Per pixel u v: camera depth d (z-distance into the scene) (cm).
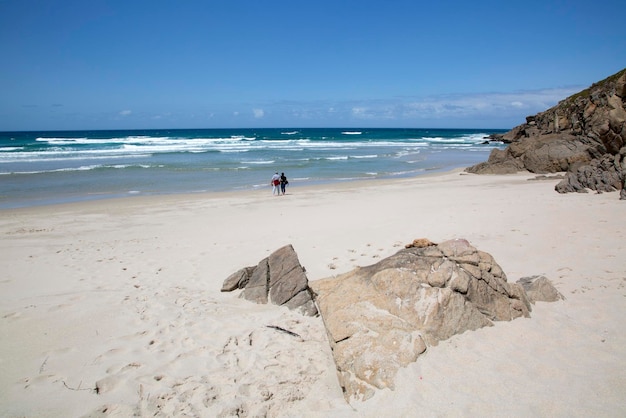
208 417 432
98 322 647
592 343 510
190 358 545
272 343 583
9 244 1234
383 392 439
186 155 4866
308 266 916
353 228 1282
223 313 691
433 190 2230
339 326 531
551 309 605
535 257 879
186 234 1343
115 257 1066
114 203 2017
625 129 2212
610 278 727
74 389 473
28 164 3691
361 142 8088
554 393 423
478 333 521
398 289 547
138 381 491
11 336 596
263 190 2489
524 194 1816
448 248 602
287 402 458
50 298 750
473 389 432
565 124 4203
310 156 4875
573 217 1218
